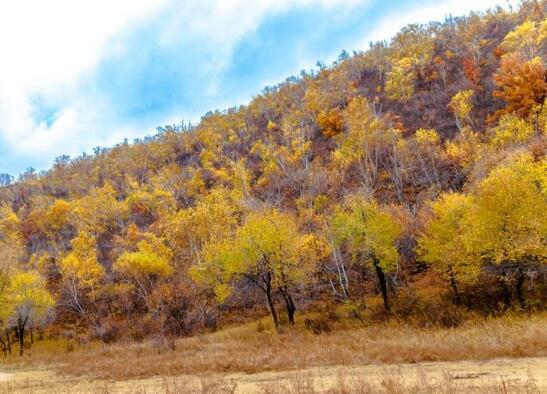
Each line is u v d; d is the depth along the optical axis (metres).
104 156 145.75
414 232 40.91
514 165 30.73
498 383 10.86
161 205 80.12
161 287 46.03
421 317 26.59
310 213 54.03
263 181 79.88
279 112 125.38
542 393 9.43
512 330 17.72
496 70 80.44
